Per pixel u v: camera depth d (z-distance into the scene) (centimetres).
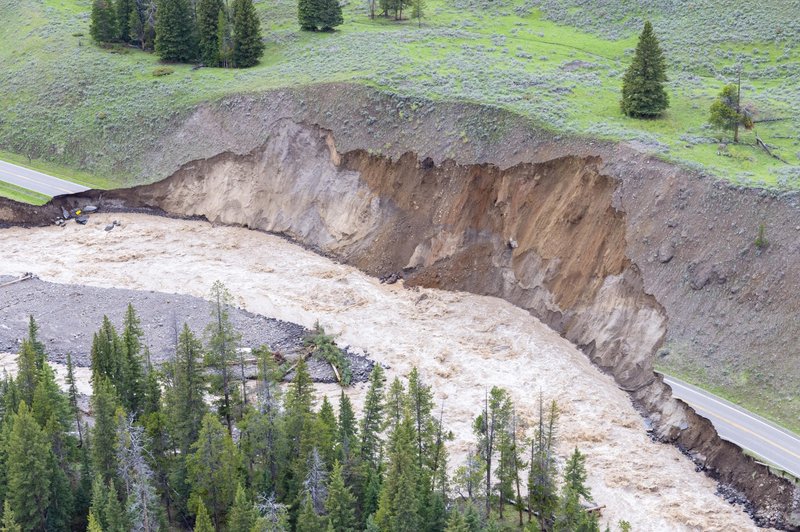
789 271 6894
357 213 9381
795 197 7256
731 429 6250
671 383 6794
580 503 5891
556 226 8206
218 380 6206
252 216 10000
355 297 8569
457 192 8831
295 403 5900
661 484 6128
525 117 8888
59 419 5944
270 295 8594
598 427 6706
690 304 7169
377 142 9512
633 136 8356
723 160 8069
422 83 9925
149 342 7731
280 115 10212
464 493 5900
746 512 5841
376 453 6156
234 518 5219
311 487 5403
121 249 9575
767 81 10106
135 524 5278
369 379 7319
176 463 5859
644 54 9012
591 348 7588
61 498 5559
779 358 6594
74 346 7706
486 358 7619
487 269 8531
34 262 9281
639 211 7762
